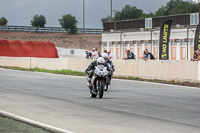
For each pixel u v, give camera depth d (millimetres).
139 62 57219
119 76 60656
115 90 41125
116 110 26641
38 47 103938
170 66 52219
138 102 31062
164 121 22609
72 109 26766
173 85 47312
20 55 101000
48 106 28016
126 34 116812
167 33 70562
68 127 20422
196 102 31422
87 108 27391
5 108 26688
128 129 20125
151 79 54875
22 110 25906
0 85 44594
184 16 108250
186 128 20609
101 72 33688
